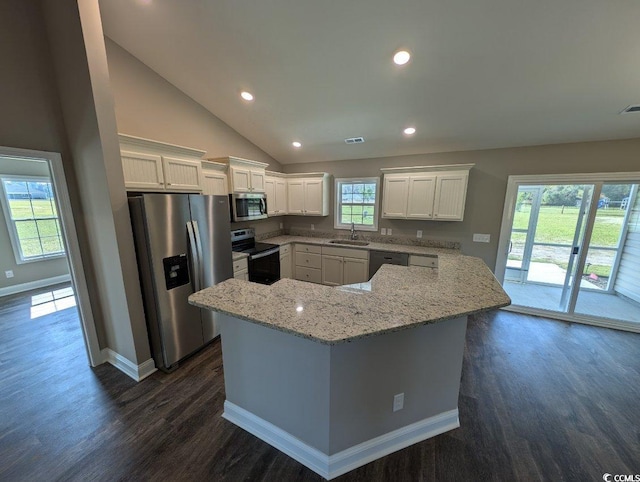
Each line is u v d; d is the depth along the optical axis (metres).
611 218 3.44
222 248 2.96
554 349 2.85
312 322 1.32
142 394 2.16
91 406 2.03
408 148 4.06
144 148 2.47
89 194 2.21
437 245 4.25
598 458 1.63
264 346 1.61
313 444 1.55
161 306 2.35
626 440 1.75
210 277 2.81
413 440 1.73
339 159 4.82
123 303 2.27
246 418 1.81
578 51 2.04
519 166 3.58
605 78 2.24
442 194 3.82
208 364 2.58
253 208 4.01
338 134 3.88
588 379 2.37
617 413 1.98
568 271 3.61
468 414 1.97
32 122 2.03
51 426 1.84
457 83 2.55
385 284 2.05
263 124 3.84
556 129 3.07
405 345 1.56
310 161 5.09
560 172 3.39
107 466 1.56
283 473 1.53
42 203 4.68
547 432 1.81
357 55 2.39
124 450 1.67
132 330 2.29
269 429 1.71
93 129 2.00
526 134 3.26
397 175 4.09
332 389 1.41
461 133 3.43
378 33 2.15
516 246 4.55
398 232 4.54
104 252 2.27
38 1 2.01
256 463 1.59
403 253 4.00
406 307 1.50
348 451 1.54
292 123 3.73
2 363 2.57
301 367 1.49
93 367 2.52
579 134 3.11
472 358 2.69
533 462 1.60
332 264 4.59
